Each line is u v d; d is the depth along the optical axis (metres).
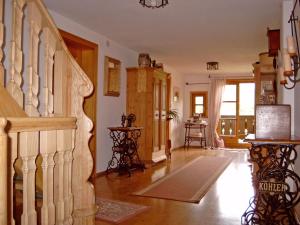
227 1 3.43
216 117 9.21
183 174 4.96
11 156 1.16
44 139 1.46
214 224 2.66
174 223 2.69
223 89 9.27
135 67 5.79
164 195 3.63
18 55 1.87
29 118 1.29
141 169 5.32
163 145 6.30
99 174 4.82
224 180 4.50
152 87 5.67
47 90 1.91
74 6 3.65
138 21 4.21
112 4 3.58
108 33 4.84
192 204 3.28
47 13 1.83
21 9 1.87
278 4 3.48
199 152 8.01
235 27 4.43
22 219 1.33
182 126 9.52
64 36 4.02
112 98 5.29
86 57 4.70
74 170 1.95
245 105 9.20
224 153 7.78
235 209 3.10
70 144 1.70
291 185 2.97
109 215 2.89
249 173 5.04
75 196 1.95
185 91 9.73
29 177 1.35
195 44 5.54
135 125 5.70
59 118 1.55
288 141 2.26
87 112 4.66
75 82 1.98
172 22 4.24
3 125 0.95
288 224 2.58
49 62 1.91
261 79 4.66
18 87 1.87
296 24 2.85
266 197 2.55
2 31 1.81
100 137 4.90
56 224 1.60
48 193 1.51
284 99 3.23
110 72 5.21
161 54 6.48
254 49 5.89
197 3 3.50
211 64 7.17
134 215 2.90
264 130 2.49
